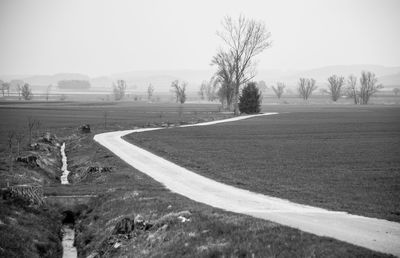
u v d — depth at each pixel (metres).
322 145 58.00
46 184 37.56
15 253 21.94
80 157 53.31
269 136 70.31
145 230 23.88
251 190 30.95
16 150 50.25
